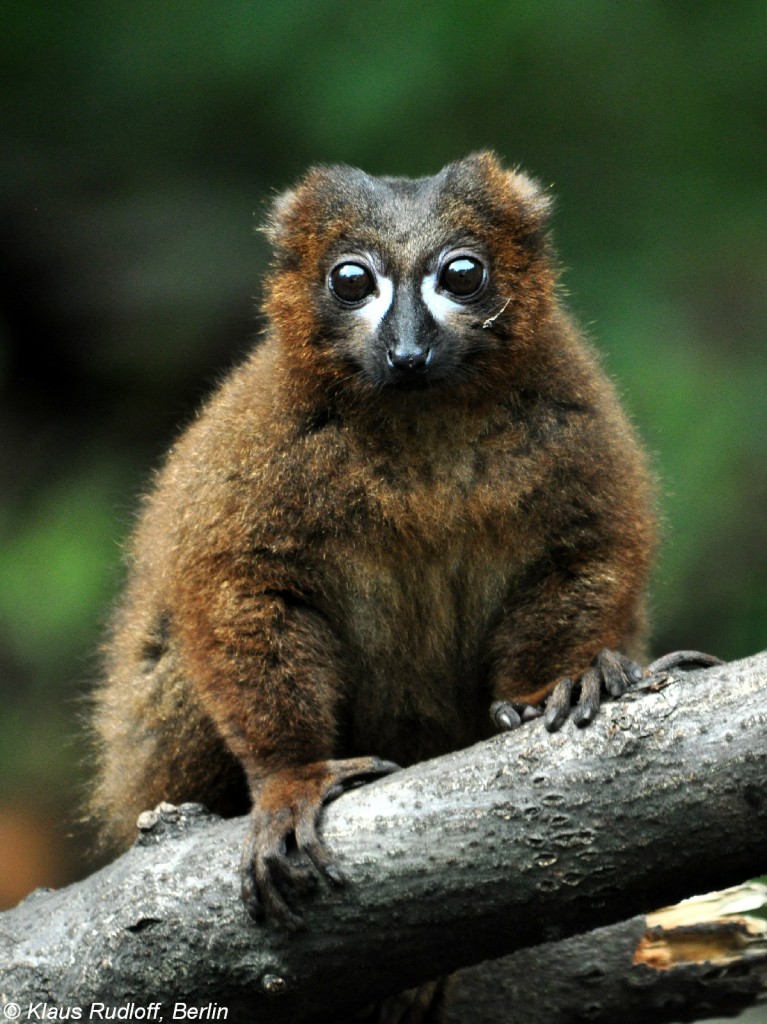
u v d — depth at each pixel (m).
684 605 18.66
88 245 22.80
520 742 8.95
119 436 22.12
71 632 18.92
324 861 8.97
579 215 20.66
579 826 8.59
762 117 20.78
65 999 9.34
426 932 8.88
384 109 20.47
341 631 11.18
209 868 9.35
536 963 11.07
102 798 13.07
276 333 11.55
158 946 9.23
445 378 10.77
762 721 8.40
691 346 19.59
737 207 20.61
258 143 22.14
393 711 11.56
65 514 20.27
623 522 10.88
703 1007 11.12
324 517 10.83
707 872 8.51
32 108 22.42
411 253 11.07
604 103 20.88
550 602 10.82
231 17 21.27
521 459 10.87
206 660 10.71
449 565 11.05
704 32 20.83
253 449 10.89
